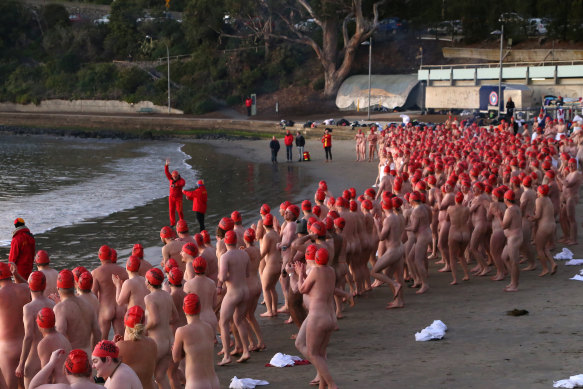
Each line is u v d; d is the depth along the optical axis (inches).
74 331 300.8
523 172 689.0
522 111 1905.8
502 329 403.5
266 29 3302.2
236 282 386.0
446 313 457.7
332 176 1393.9
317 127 2498.8
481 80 2406.5
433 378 321.7
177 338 274.1
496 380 310.7
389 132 1514.5
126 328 256.8
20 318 323.9
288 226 456.1
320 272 319.0
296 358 383.9
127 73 3641.7
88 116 3336.6
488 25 2930.6
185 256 387.5
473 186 561.9
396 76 2903.5
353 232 505.7
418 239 528.4
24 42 4242.1
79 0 4768.7
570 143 1002.1
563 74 2183.8
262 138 2647.6
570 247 649.6
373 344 396.5
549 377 308.3
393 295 529.7
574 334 379.2
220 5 3238.2
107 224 907.4
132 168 1676.9
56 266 678.5
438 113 2511.1
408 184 665.0
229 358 384.8
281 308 501.0
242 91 3385.8
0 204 1082.7
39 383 237.1
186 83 3518.7
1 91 3875.5
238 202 1091.3
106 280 375.9
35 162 1852.9
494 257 547.8
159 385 310.0
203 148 2335.1
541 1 2711.6
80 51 4074.8
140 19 4138.8
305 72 3385.8
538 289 504.4
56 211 1015.0
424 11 3009.4
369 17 3075.8
